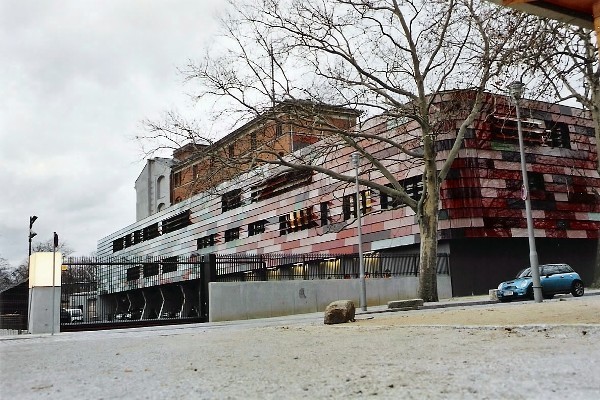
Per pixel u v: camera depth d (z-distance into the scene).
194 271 30.97
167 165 67.62
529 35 13.67
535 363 5.16
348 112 24.98
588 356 5.48
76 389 4.87
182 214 57.34
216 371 5.75
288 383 4.72
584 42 14.13
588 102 19.70
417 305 21.19
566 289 23.45
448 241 31.30
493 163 32.28
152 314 44.31
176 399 4.13
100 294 28.33
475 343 7.37
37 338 15.01
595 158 37.00
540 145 34.22
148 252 64.50
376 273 29.41
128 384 5.04
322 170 24.05
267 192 43.94
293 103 23.61
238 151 30.86
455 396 3.77
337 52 23.77
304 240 39.62
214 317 22.55
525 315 11.64
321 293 25.67
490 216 31.33
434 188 24.00
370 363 5.84
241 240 46.72
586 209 35.62
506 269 32.78
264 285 24.00
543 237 33.34
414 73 24.70
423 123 24.02
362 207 35.47
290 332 11.98
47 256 18.22
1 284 88.69
